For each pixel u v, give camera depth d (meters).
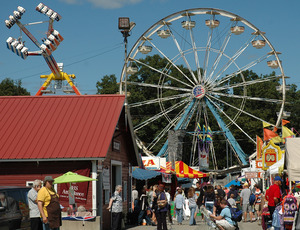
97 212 19.66
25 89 76.50
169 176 32.94
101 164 19.80
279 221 15.26
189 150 76.38
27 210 13.63
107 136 19.91
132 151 25.38
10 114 21.84
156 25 48.12
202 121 76.12
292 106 80.75
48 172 19.47
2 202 12.55
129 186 25.55
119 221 19.11
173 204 28.27
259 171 37.03
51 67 41.25
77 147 19.42
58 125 20.84
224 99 81.62
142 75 79.31
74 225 17.45
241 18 47.25
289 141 16.38
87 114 21.44
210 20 48.00
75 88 42.69
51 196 12.57
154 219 23.64
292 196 14.25
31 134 20.38
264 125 34.25
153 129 74.12
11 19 38.88
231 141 47.84
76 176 17.28
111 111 21.52
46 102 22.56
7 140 20.09
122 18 24.73
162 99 49.34
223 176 71.19
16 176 19.53
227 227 15.07
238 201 26.12
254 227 22.47
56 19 39.53
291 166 16.02
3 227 12.24
